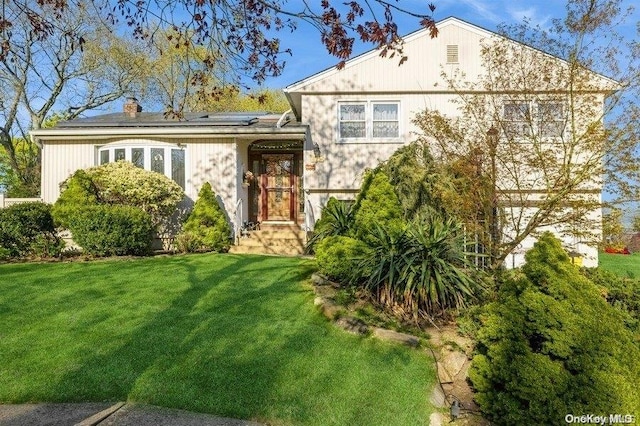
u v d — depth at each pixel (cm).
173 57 1873
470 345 511
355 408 380
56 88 2119
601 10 779
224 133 1245
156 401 383
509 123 859
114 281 745
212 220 1184
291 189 1483
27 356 454
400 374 442
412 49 1266
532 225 773
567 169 774
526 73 874
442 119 934
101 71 2197
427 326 562
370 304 612
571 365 382
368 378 429
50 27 526
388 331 526
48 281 743
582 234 795
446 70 1255
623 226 789
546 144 848
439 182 873
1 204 1263
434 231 636
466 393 443
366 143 1282
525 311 412
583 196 800
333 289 665
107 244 994
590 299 415
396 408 386
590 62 812
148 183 1128
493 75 1020
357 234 798
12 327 530
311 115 1296
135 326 536
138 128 1252
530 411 370
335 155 1289
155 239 1242
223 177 1280
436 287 578
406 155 999
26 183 2127
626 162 764
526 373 378
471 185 784
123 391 396
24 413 362
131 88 2312
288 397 391
